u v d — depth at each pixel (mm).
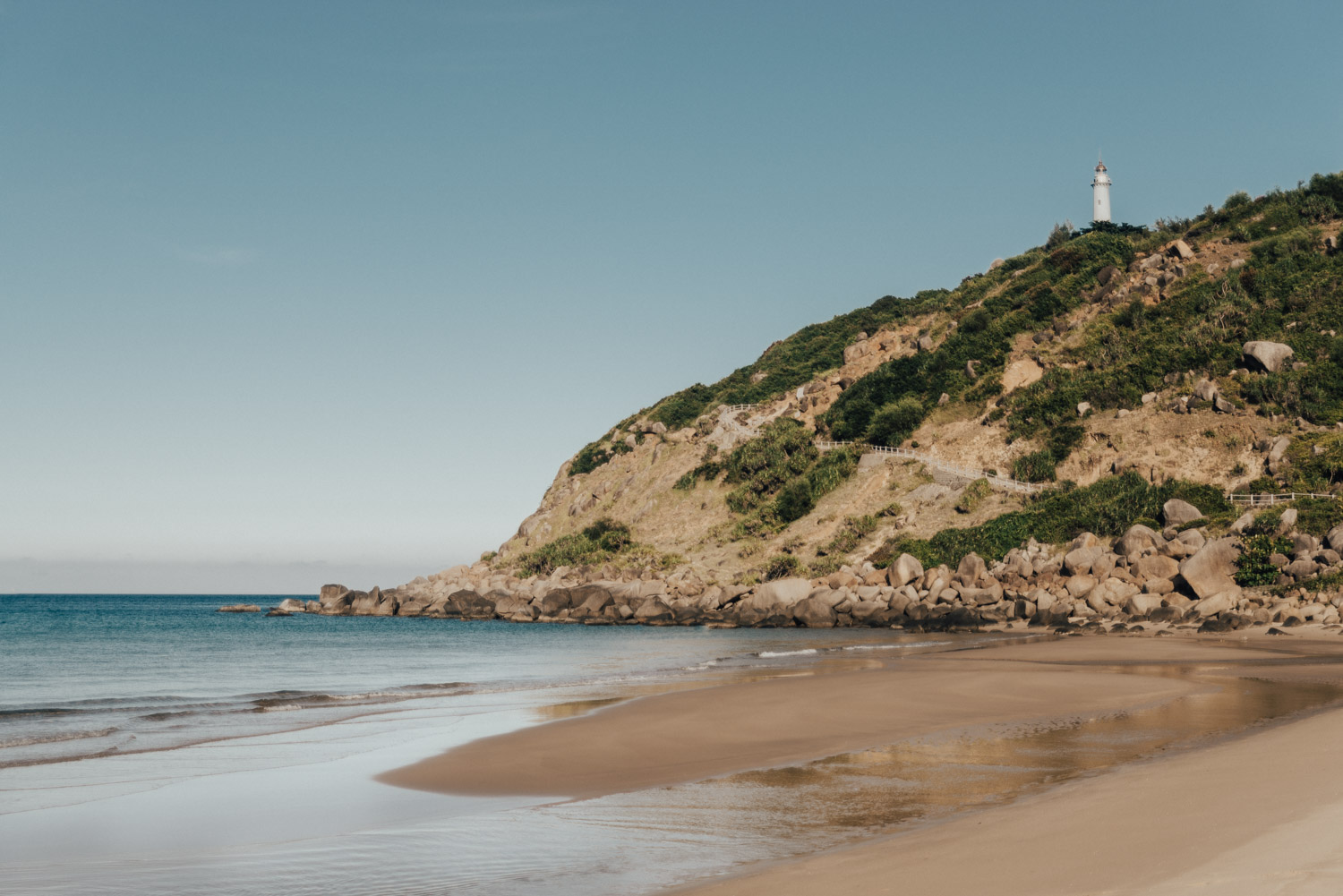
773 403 112625
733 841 10430
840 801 12219
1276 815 8578
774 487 90562
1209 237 99125
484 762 16250
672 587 77500
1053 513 66062
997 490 74062
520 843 10844
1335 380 67375
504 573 99188
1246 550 49531
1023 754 15062
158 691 31188
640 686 29156
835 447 92625
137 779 15258
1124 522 61188
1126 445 71688
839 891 7730
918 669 30031
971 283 123812
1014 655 34938
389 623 85875
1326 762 11273
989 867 7969
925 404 91938
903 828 10383
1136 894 6766
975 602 57781
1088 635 45594
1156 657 33312
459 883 9297
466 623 83062
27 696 29562
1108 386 78875
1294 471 60625
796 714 20391
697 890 8297
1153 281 91812
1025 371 88438
